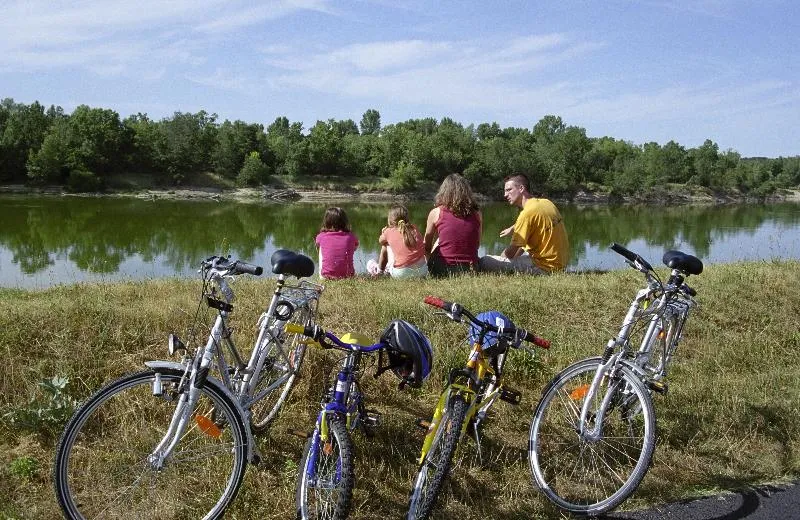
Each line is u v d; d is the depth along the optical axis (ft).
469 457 13.79
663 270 26.27
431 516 12.08
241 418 11.31
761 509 12.76
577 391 13.82
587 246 84.89
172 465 11.71
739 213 199.72
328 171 326.85
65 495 10.38
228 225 128.06
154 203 204.44
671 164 359.66
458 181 26.11
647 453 12.18
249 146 318.24
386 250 26.35
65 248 83.66
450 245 25.85
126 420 13.12
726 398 16.93
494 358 12.89
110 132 281.13
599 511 12.28
